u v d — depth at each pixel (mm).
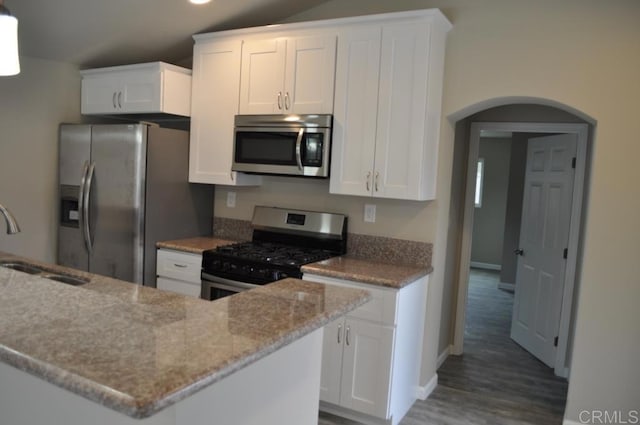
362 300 1585
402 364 2816
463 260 3988
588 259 2674
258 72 3254
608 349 2668
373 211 3262
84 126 3521
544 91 2738
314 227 3396
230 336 1150
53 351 997
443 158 3064
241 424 1267
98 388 850
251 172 3312
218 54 3406
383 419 2703
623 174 2590
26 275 1716
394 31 2809
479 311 5562
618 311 2635
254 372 1299
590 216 2654
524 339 4289
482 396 3293
